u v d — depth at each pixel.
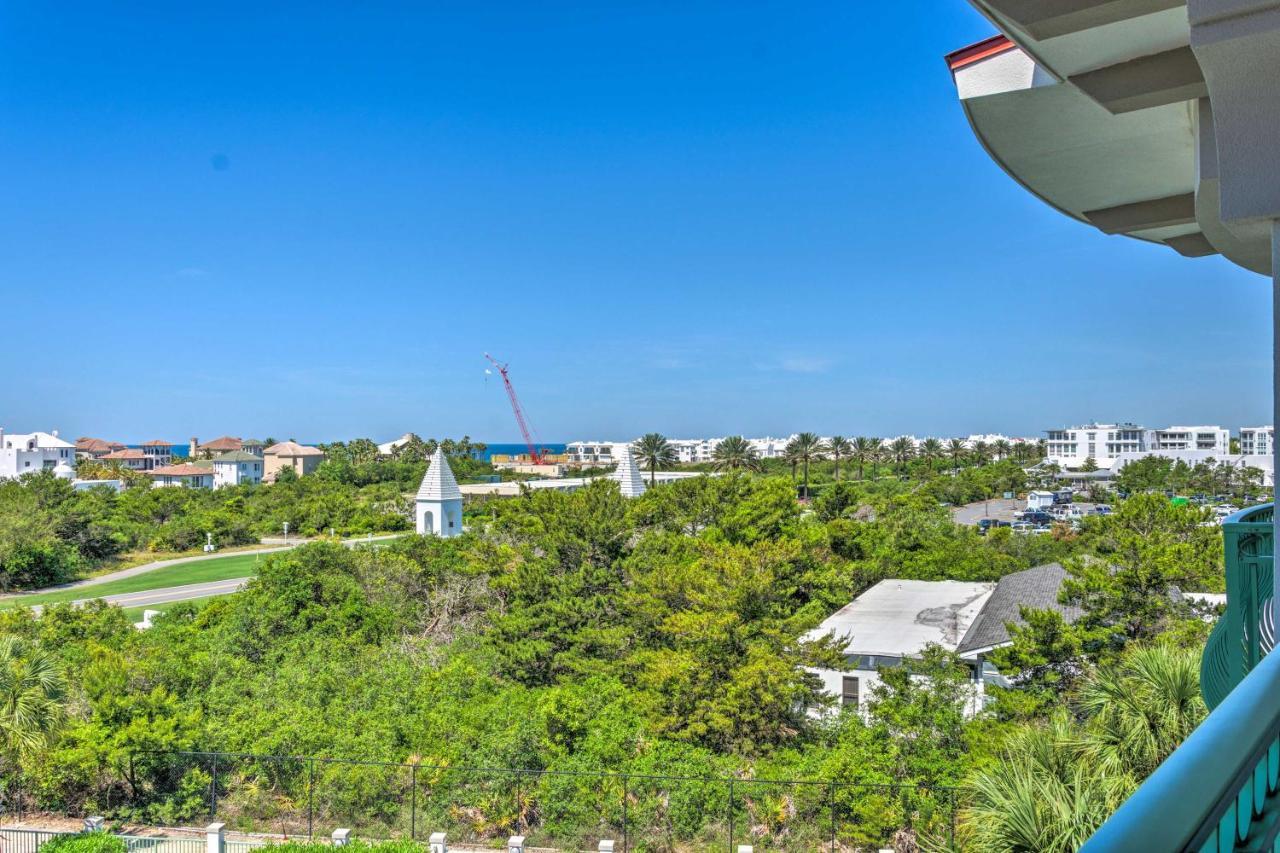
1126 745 9.88
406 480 121.81
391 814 21.44
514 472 137.25
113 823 21.30
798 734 24.30
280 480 119.75
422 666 28.64
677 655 25.14
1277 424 2.99
